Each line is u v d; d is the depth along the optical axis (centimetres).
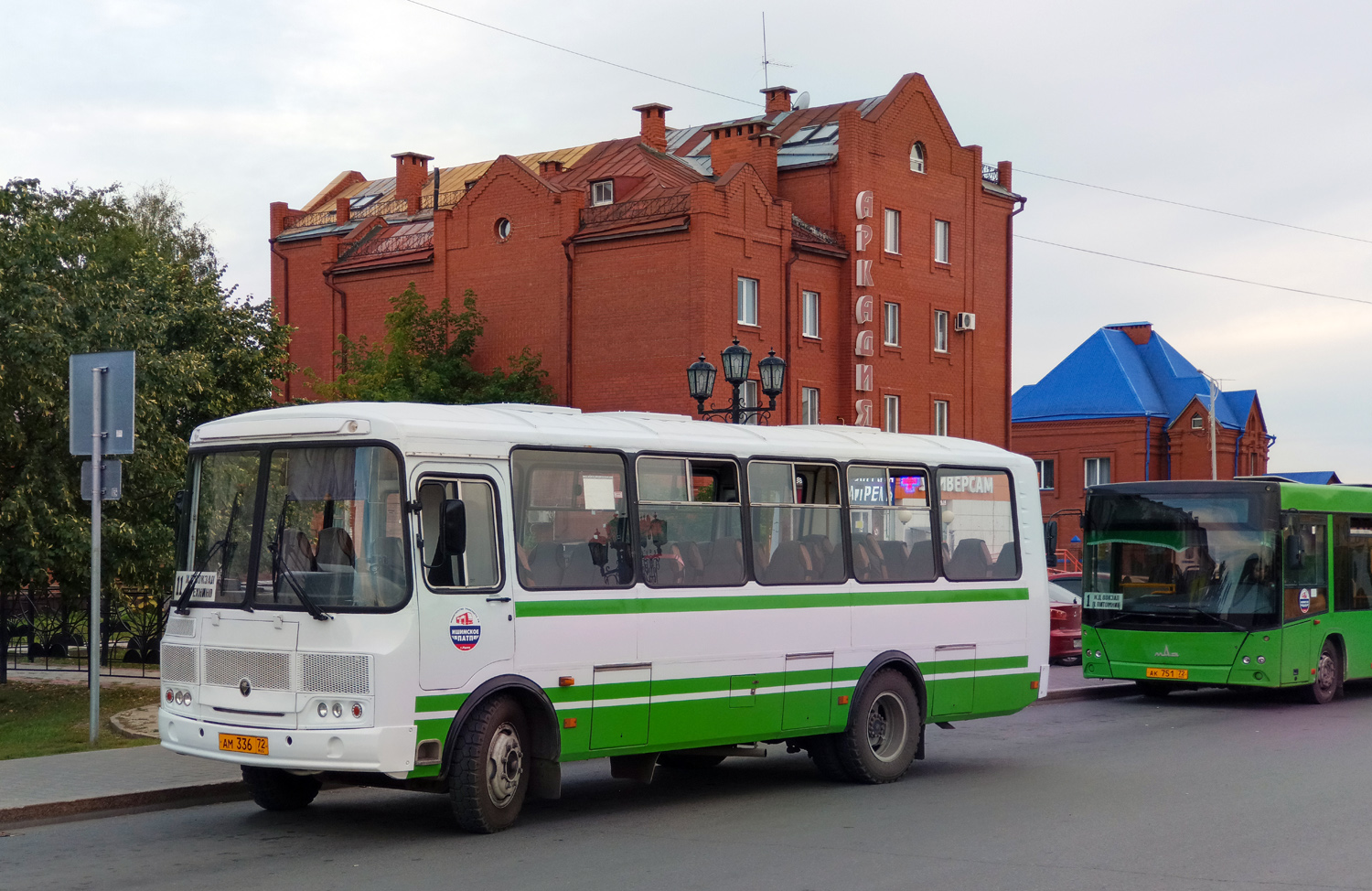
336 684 984
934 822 1112
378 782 1059
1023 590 1505
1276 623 2047
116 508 2036
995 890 869
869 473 1365
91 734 1450
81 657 2623
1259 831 1068
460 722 1020
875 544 1362
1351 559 2217
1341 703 2144
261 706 1010
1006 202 5153
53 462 1961
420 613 995
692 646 1185
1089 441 6412
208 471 1086
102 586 2031
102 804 1135
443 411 1071
